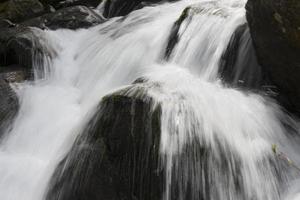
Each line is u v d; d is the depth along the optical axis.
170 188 4.04
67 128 6.08
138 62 7.05
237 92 5.18
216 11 6.52
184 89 4.84
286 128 4.91
